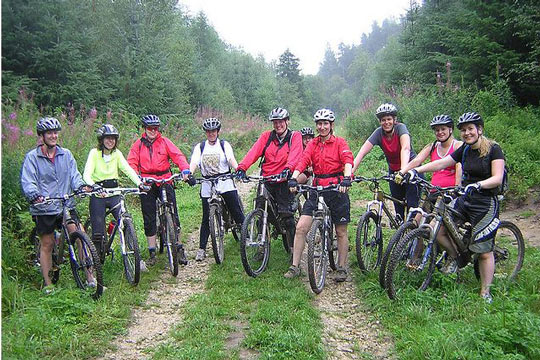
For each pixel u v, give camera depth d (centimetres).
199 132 1712
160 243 682
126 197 971
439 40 1780
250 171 1546
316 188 532
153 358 385
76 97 1327
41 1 1252
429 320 424
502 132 1038
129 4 1684
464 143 485
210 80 3312
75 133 993
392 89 1708
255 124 2458
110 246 574
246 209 960
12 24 1237
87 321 442
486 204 469
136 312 487
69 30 1343
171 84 1808
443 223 486
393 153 601
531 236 684
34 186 482
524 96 1309
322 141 552
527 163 902
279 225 623
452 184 541
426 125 1272
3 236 555
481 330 376
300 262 613
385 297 482
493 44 1275
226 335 422
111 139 571
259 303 482
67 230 511
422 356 366
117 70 1588
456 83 1415
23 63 1283
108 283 545
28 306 454
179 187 1223
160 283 572
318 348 387
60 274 549
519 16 1167
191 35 4091
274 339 397
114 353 399
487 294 466
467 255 493
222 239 635
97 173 575
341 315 471
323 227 532
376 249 596
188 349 392
